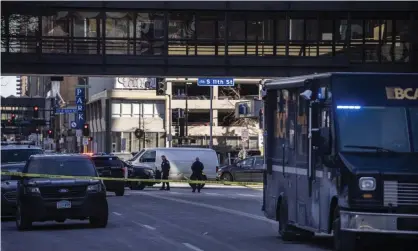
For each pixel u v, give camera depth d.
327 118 30.19
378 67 83.69
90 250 32.41
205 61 82.19
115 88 190.00
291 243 35.03
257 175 102.56
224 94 192.62
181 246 33.84
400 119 29.44
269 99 38.22
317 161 31.28
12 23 84.81
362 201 27.67
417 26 84.12
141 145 189.62
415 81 30.06
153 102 190.62
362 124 29.38
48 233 39.84
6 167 52.12
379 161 28.31
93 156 77.06
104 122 192.12
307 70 82.50
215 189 95.81
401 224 27.50
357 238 30.81
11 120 158.00
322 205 30.48
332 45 84.31
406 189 27.66
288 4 82.38
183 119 155.12
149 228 42.66
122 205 62.59
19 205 41.00
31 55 80.31
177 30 87.69
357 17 85.19
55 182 40.66
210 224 45.44
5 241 35.97
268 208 38.44
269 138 38.41
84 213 40.72
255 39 89.06
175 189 94.44
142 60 81.44
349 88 29.88
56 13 83.25
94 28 89.25
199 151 100.94
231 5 82.12
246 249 32.62
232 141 187.62
